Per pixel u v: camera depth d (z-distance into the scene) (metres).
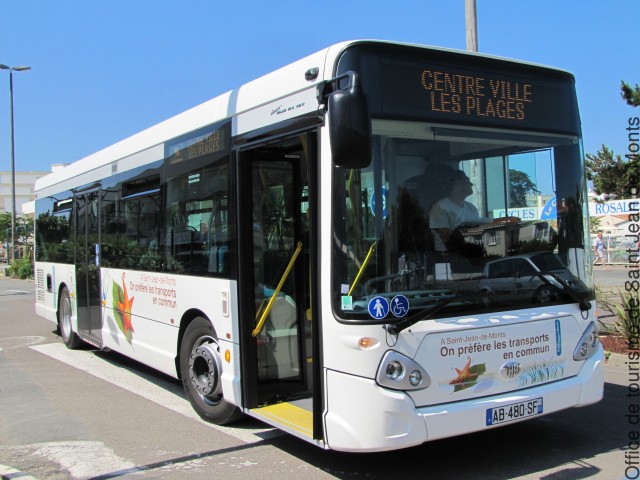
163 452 5.19
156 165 6.93
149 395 7.16
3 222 53.16
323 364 4.18
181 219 6.32
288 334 5.56
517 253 4.53
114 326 8.09
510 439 5.29
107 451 5.23
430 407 4.04
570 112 4.98
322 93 4.15
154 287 6.91
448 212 4.30
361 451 3.93
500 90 4.63
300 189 5.67
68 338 10.27
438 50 4.41
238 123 5.32
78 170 9.61
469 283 4.29
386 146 4.15
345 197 4.09
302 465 4.81
